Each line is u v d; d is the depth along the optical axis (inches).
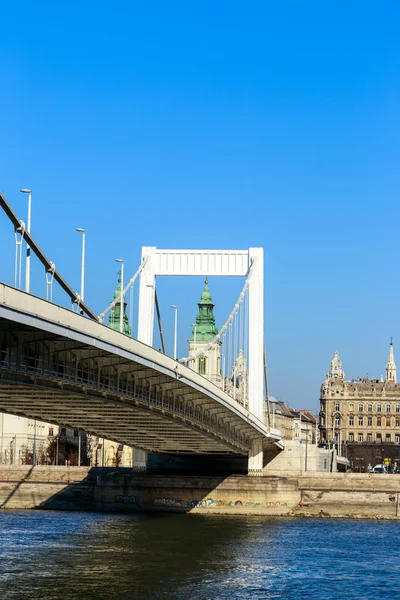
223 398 4849.9
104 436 5182.1
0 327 2586.1
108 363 3348.9
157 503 6314.0
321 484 6924.2
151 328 6107.3
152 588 3063.5
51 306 2628.0
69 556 3705.7
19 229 2746.1
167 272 6240.2
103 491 6363.2
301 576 3408.0
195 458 6904.5
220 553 3919.8
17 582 3110.2
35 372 2807.6
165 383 4040.4
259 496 6314.0
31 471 6914.4
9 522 5162.4
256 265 6343.5
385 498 6550.2
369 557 3959.2
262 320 6432.1
